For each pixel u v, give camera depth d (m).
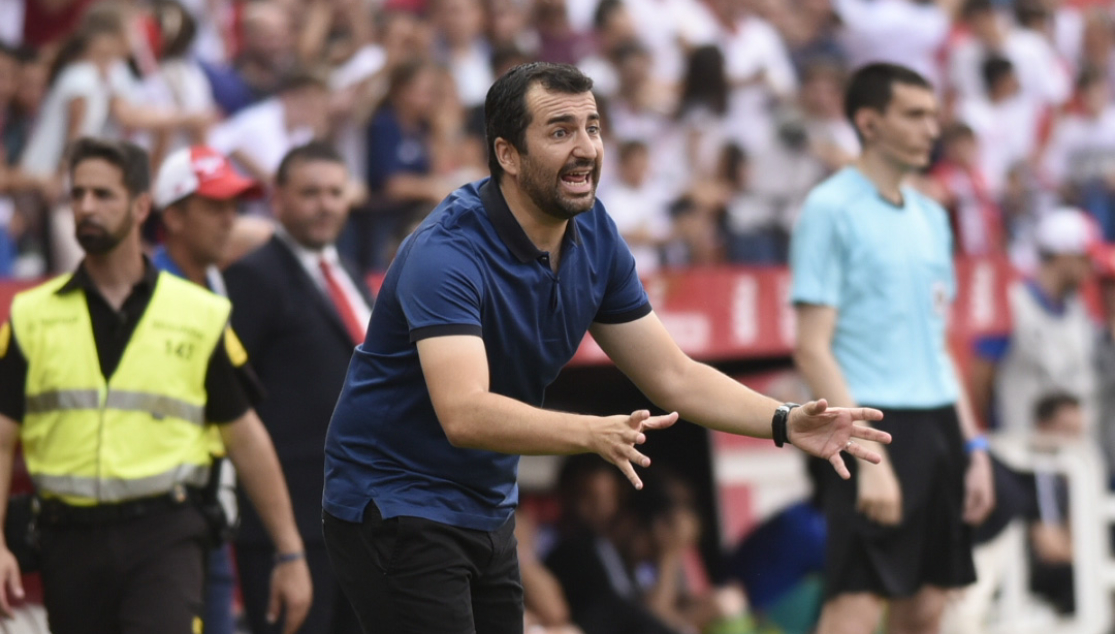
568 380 27.75
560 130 11.98
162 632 15.05
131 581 15.41
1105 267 32.84
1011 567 27.69
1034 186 41.97
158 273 16.12
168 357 15.78
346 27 33.56
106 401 15.55
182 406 15.84
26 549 15.85
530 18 36.84
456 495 13.05
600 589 26.73
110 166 15.59
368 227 27.89
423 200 28.33
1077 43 49.81
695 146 34.69
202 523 15.97
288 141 27.78
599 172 12.24
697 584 28.81
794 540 28.59
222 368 16.11
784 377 29.39
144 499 15.55
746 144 36.88
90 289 15.73
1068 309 32.03
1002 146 42.62
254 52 30.84
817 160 35.44
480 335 12.13
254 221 22.56
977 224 36.75
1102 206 43.56
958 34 45.00
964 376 30.05
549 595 25.98
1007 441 28.91
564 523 27.44
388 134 28.59
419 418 12.88
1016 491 24.31
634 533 28.16
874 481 18.17
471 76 34.03
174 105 28.16
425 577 12.84
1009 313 31.06
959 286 30.19
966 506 19.52
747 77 37.34
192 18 28.94
